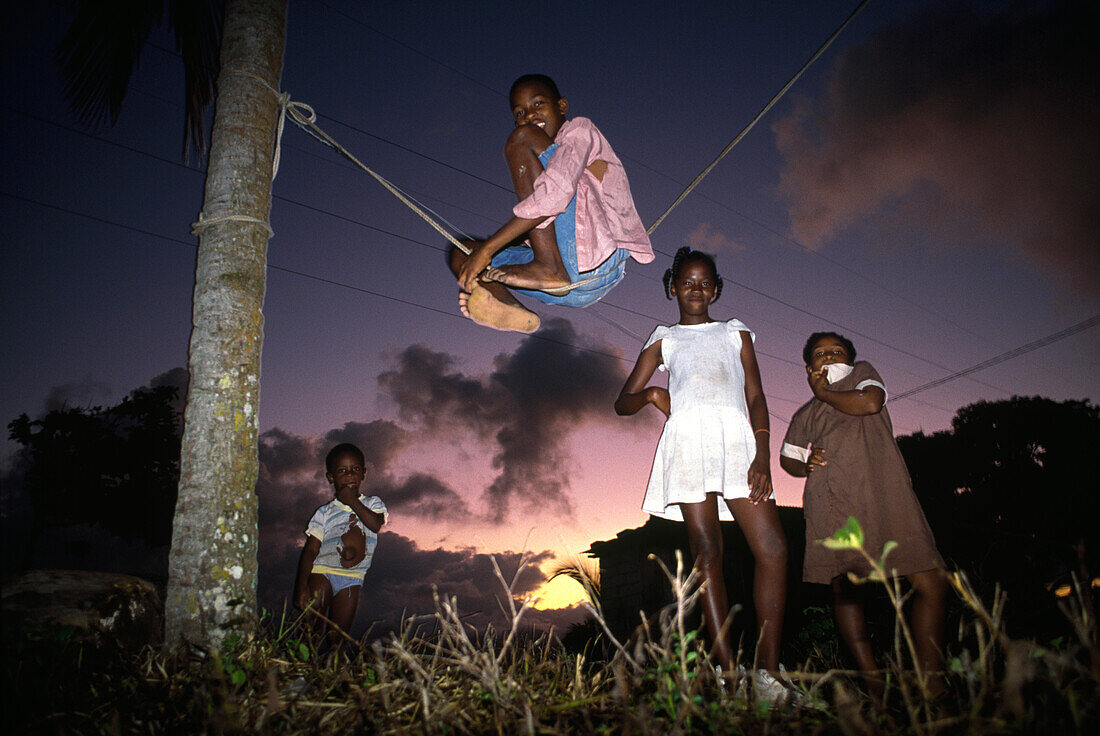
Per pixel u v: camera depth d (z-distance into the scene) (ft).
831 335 12.74
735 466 10.81
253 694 7.74
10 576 10.05
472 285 10.49
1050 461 57.67
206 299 11.09
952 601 17.11
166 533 32.53
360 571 15.61
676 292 12.28
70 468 31.07
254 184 11.82
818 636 22.26
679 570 7.36
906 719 7.35
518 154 10.80
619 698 7.11
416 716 7.37
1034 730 5.94
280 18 13.00
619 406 12.16
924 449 65.10
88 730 7.19
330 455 16.44
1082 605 6.58
